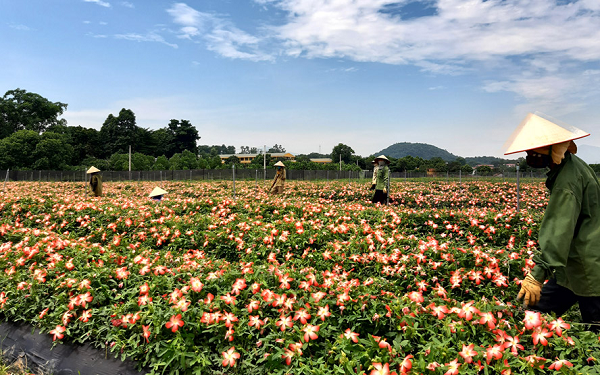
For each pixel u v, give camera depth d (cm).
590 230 254
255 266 392
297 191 1633
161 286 359
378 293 317
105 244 658
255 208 839
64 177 3894
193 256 464
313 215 766
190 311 304
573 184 253
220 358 279
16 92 6850
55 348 333
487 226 616
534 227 595
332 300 302
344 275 392
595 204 256
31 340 349
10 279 415
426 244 430
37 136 5112
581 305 268
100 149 7025
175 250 571
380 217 691
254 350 279
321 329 276
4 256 480
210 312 305
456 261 402
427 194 1535
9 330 368
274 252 512
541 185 1695
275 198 995
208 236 576
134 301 328
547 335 236
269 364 264
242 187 1955
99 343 324
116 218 757
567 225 247
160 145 8181
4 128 6581
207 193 1659
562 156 258
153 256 475
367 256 441
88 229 759
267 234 553
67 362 317
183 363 268
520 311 289
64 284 377
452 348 240
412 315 271
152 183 2698
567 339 234
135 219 719
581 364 224
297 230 552
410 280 389
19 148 4859
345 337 257
